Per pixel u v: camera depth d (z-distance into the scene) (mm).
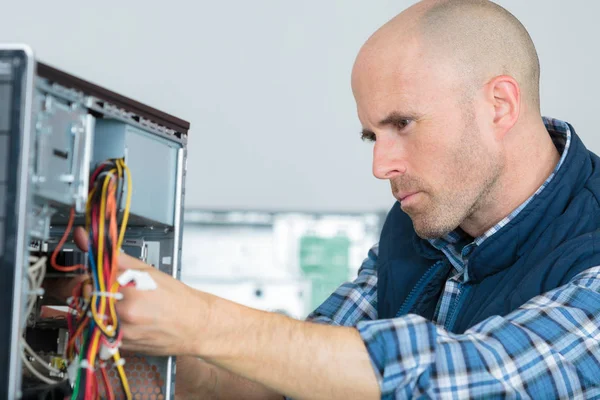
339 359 1213
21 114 1007
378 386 1213
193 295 1175
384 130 1545
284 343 1207
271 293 4129
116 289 1111
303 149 4566
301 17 4641
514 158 1608
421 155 1519
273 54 4637
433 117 1506
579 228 1564
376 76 1528
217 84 4625
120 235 1152
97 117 1204
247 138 4590
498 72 1565
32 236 1098
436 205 1545
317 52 4625
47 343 1362
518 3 4430
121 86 4625
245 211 4188
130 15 4656
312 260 4145
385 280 1838
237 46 4641
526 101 1628
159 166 1316
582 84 4379
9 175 1002
